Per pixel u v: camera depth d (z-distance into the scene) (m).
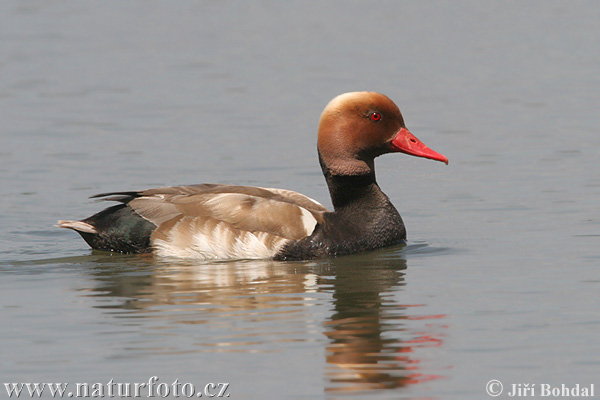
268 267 12.48
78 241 14.13
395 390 8.32
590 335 9.56
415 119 23.56
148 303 10.77
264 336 9.58
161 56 31.88
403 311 10.40
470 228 14.73
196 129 22.55
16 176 18.39
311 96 25.97
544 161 19.23
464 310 10.41
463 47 32.78
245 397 8.20
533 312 10.31
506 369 8.77
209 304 10.70
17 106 25.05
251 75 28.83
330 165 13.62
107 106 25.06
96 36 35.41
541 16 37.97
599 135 21.30
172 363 8.95
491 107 24.62
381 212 13.61
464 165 19.16
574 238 13.83
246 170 18.95
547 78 27.89
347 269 12.34
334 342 9.36
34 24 37.69
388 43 33.66
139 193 13.51
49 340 9.59
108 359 9.06
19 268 12.52
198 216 13.07
